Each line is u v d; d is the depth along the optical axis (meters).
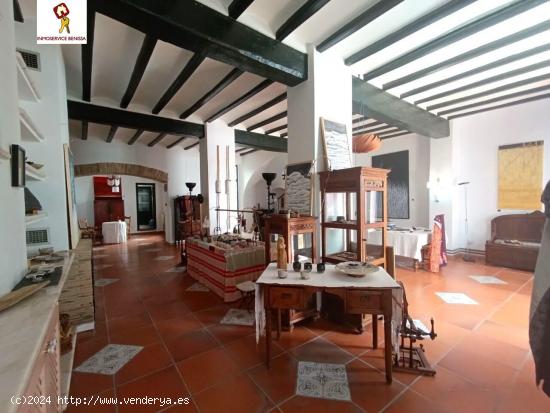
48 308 1.30
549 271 1.00
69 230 2.93
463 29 2.56
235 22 2.39
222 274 3.50
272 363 2.13
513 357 2.16
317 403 1.70
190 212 7.60
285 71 2.79
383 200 2.87
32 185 2.71
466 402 1.70
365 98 3.65
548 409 1.63
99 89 4.01
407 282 4.02
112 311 3.17
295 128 3.18
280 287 2.04
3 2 1.53
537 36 2.70
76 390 1.84
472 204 5.60
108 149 7.44
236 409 1.67
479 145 5.47
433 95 4.29
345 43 2.92
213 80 3.67
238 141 6.05
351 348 2.35
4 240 1.44
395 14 2.46
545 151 4.71
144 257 6.21
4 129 1.48
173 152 8.34
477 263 5.07
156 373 2.02
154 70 3.44
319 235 3.04
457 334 2.52
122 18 2.00
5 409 0.64
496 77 3.63
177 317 3.00
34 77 2.67
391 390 1.81
